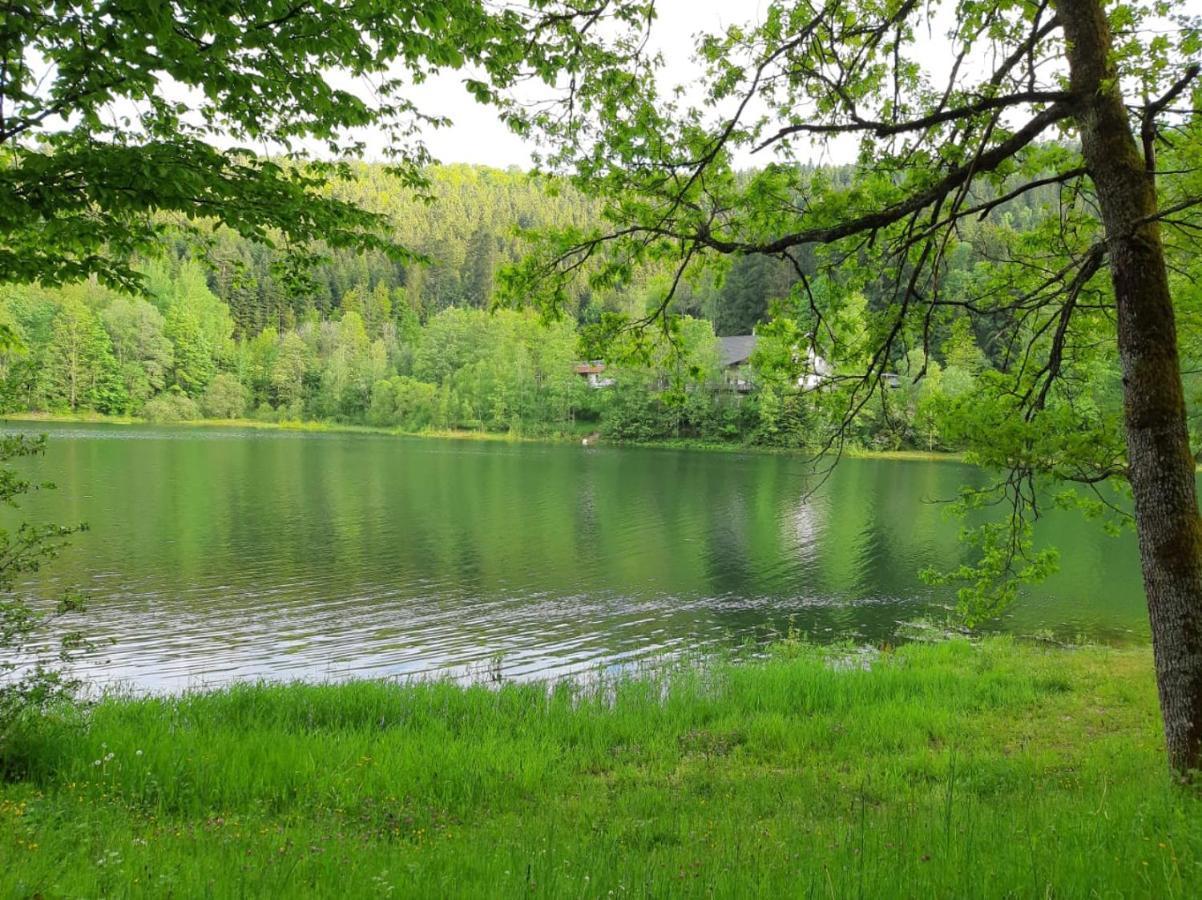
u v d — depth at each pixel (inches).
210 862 155.6
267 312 4758.9
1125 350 219.1
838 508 1370.6
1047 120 225.8
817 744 320.5
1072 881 129.4
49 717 287.3
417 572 852.6
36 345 3282.5
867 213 256.1
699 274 283.9
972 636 653.9
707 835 194.7
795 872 144.9
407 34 249.8
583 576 855.7
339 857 166.4
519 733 335.3
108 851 156.8
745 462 2213.3
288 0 233.1
